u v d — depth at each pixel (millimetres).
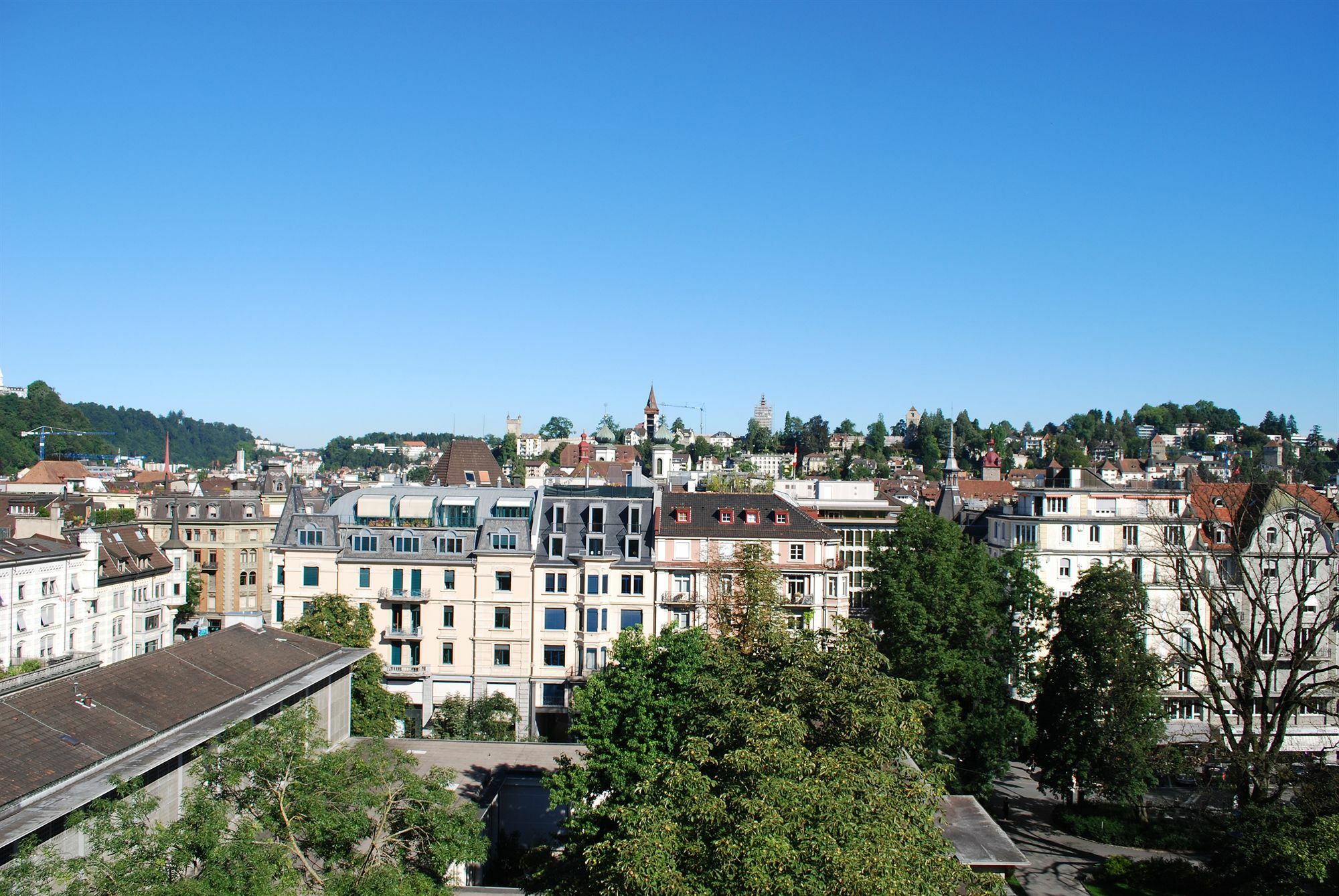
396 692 88438
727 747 39875
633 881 32188
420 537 90062
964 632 73750
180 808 50125
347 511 98438
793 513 91938
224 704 56406
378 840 40250
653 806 35969
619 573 88375
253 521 138250
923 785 39969
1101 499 98562
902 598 74312
